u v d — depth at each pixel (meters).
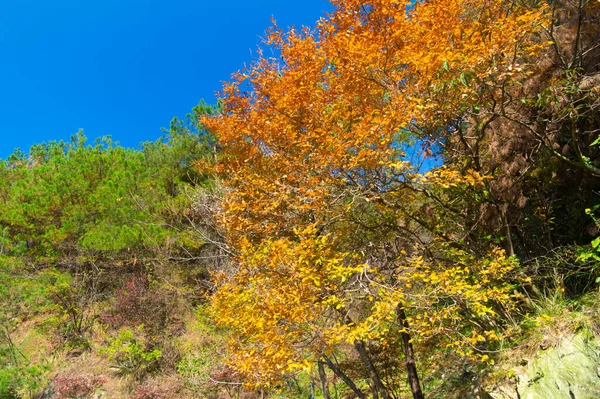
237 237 5.76
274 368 4.11
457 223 5.92
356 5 4.57
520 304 5.16
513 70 3.88
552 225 5.75
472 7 4.67
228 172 6.27
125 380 11.02
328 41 4.90
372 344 6.54
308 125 5.01
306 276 4.06
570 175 5.20
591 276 4.76
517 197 5.17
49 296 12.71
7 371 9.98
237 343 4.87
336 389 8.60
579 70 4.68
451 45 4.20
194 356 11.20
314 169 4.88
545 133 4.69
